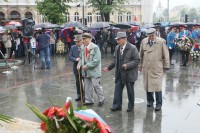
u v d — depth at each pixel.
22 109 7.17
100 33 19.38
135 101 7.87
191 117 6.59
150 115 6.73
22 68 14.17
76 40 7.57
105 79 11.10
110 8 30.47
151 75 6.95
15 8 48.47
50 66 14.15
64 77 11.61
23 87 9.72
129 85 6.84
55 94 8.71
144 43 7.08
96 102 7.81
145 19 57.84
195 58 16.66
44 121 2.45
